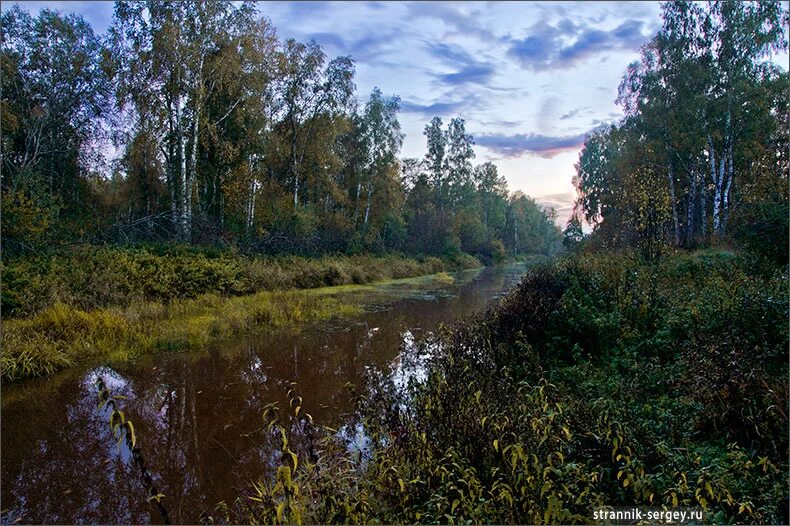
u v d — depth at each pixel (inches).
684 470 137.4
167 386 293.3
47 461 200.8
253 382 302.7
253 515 142.1
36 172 597.9
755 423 145.9
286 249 854.5
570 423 158.1
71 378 301.1
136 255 526.0
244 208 834.2
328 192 1146.7
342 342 406.9
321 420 235.3
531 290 355.3
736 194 709.9
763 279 311.7
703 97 710.5
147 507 168.2
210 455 205.2
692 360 197.2
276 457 199.9
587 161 1339.8
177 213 701.9
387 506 134.0
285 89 962.1
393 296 731.4
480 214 2113.7
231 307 478.9
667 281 353.4
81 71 691.4
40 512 165.9
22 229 490.9
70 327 351.9
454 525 121.8
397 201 1332.4
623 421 159.0
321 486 129.0
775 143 685.3
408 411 185.5
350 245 1086.4
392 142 1274.6
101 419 243.3
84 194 766.5
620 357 238.5
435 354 274.7
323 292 714.8
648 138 824.9
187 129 768.9
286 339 414.3
